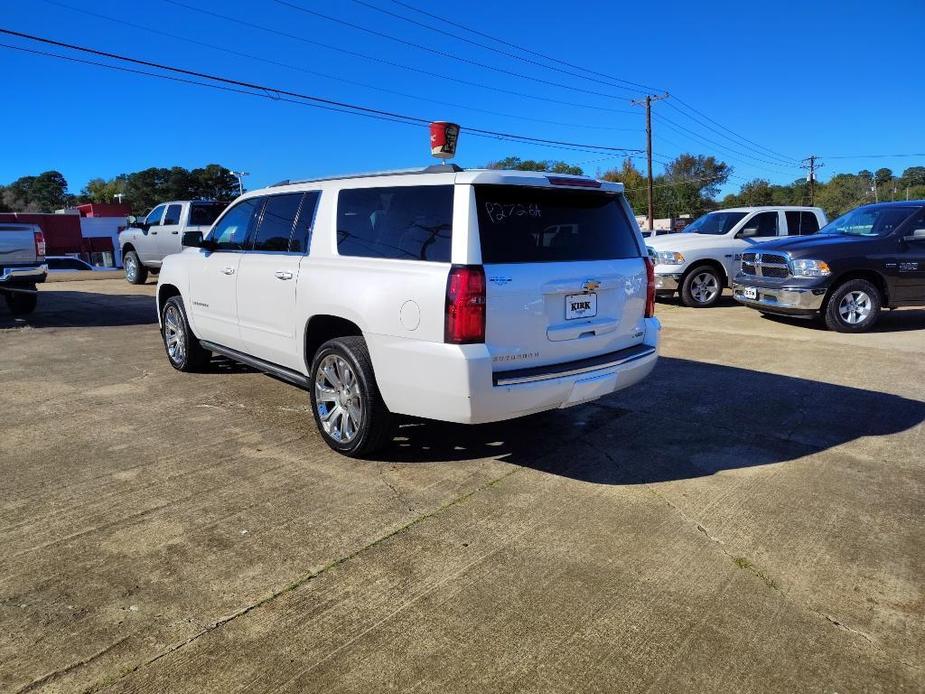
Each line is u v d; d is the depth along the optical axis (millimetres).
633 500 3736
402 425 4980
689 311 11359
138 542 3223
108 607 2699
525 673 2350
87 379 6383
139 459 4293
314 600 2768
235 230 5621
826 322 9156
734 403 5617
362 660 2408
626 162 75062
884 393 5922
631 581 2926
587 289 4035
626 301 4355
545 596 2809
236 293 5348
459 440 4672
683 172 87562
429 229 3779
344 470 4129
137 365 6992
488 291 3570
